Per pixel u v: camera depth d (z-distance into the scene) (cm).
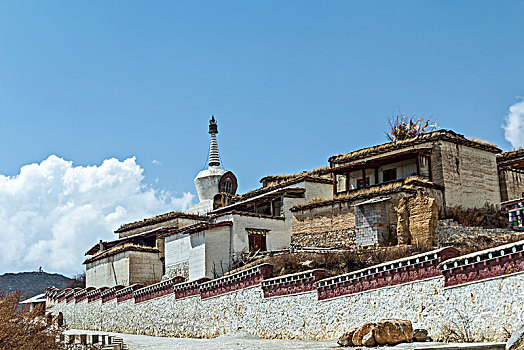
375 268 3052
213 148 8975
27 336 3403
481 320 2497
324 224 5422
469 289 2570
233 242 5472
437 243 4516
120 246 6950
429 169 5125
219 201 7619
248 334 3853
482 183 5312
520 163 5622
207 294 4431
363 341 2670
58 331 3731
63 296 7394
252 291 3931
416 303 2814
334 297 3288
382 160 5328
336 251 4722
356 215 5078
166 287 5009
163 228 6831
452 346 2322
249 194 6881
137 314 5434
